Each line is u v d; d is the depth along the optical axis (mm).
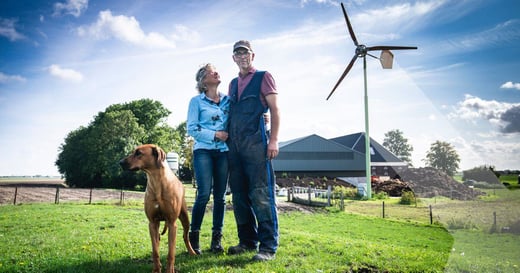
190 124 4387
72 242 5625
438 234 10484
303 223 12766
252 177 4098
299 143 47844
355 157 49469
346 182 44312
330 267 4109
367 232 10836
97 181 45125
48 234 6922
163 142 46938
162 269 3760
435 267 4211
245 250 4512
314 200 21641
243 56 4113
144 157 3506
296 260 4297
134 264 3979
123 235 6379
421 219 13945
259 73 4152
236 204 4496
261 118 4113
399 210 16422
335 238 6742
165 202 3586
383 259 4699
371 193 20812
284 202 21812
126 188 42625
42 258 4336
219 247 4629
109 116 43031
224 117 4410
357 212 16719
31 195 23688
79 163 45656
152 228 3668
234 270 3607
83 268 3787
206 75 4332
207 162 4438
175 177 3826
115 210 13172
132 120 43781
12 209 13352
